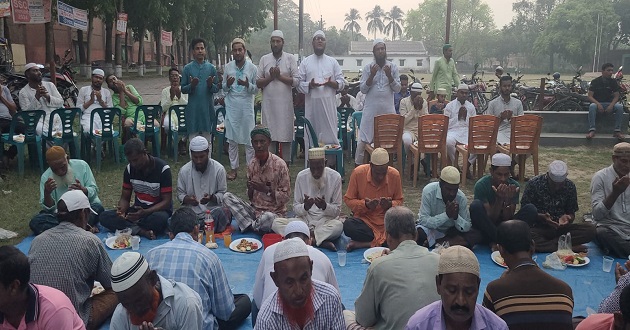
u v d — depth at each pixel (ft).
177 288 9.47
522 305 9.09
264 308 9.00
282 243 8.56
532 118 26.08
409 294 9.91
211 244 17.67
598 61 195.72
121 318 9.16
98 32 122.01
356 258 17.11
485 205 17.43
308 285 8.45
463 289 7.68
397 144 26.91
